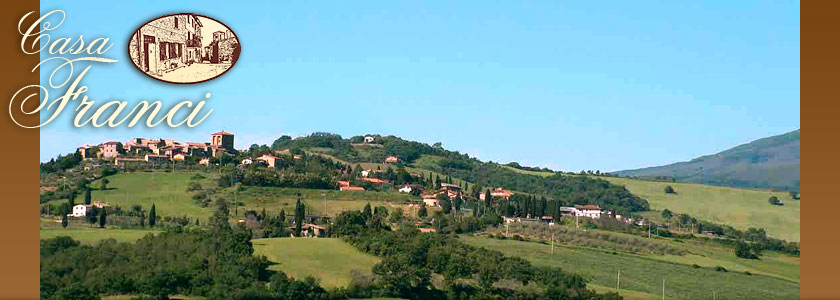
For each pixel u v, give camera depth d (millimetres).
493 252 133875
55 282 91062
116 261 99312
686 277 143500
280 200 197375
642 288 131875
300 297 98688
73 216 156125
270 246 124750
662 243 176125
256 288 96562
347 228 143250
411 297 106125
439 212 196500
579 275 124312
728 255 172500
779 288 138625
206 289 95375
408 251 119438
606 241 175000
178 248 107688
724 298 128500
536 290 114375
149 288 92188
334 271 111875
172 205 181750
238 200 190875
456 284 111812
